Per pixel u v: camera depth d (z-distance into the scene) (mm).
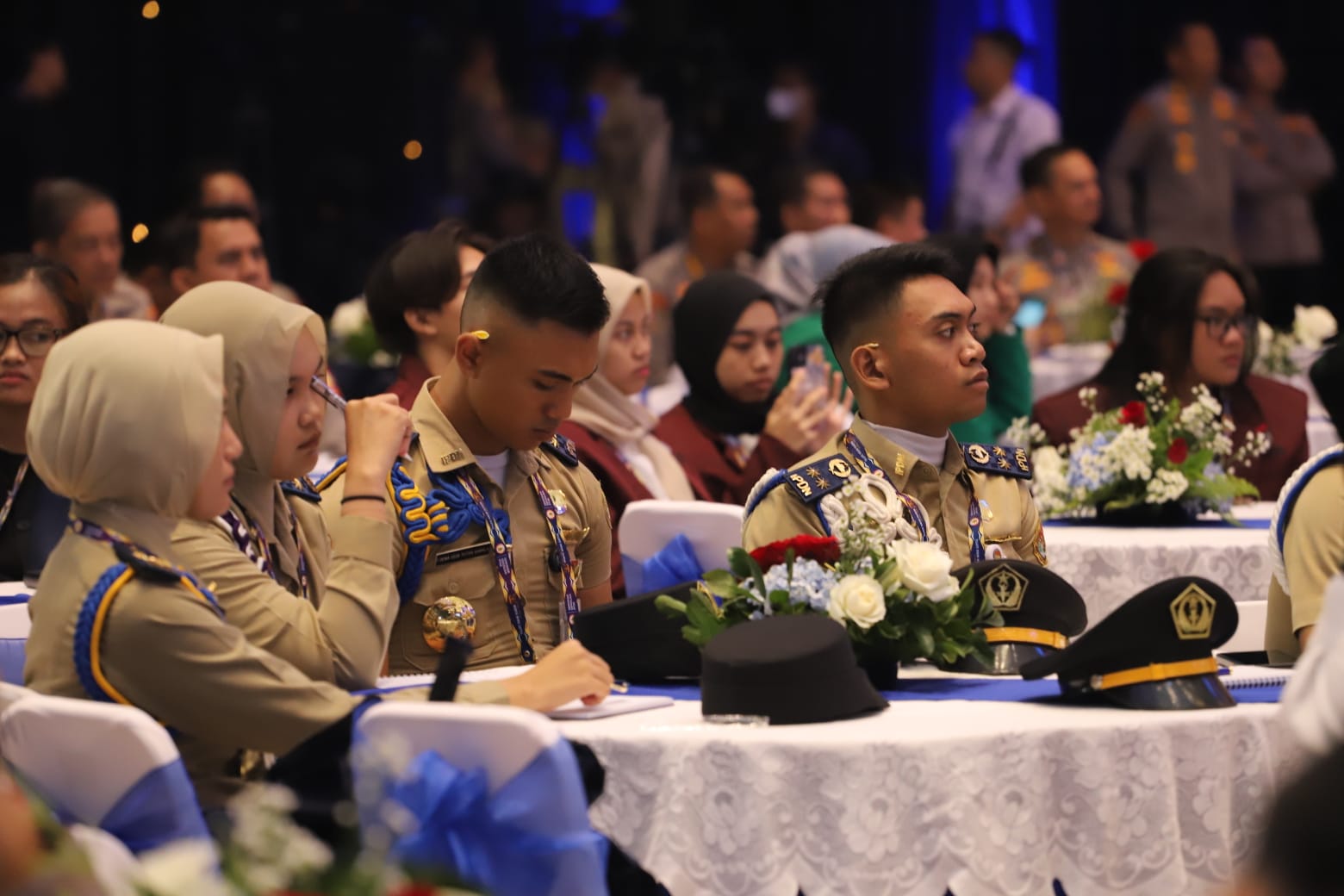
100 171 32750
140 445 7988
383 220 35688
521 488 10789
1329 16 39750
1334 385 10977
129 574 7988
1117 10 40938
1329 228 37000
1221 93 34250
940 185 41500
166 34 33781
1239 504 16844
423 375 15828
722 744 7906
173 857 5691
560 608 10828
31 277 13977
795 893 7770
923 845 7773
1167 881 8156
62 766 7125
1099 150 41406
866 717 8414
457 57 36438
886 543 9656
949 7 41281
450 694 8227
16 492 13820
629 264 34812
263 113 33719
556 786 6988
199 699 7992
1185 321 17094
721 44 36750
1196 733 8281
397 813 6988
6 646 9633
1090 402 17391
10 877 5215
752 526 10594
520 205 34344
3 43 32062
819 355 17156
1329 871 3322
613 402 16203
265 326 8930
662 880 7949
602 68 35344
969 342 10727
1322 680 5199
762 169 35156
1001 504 11133
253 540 9062
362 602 8789
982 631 9430
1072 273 26188
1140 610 8562
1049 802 8070
